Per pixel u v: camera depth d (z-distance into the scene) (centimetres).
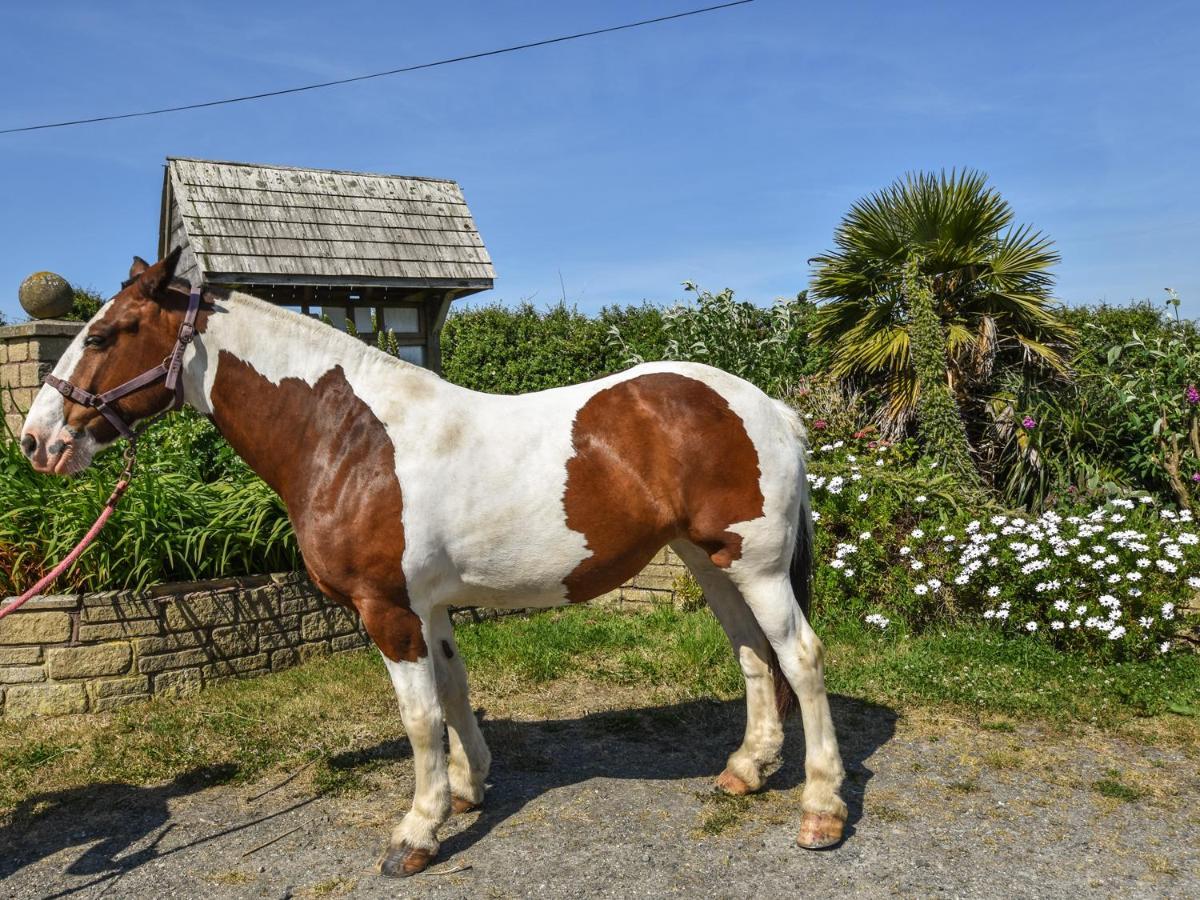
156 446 626
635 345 1282
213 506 546
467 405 316
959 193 771
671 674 502
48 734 432
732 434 316
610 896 283
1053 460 698
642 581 650
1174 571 490
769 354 941
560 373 1405
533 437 312
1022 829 321
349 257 1109
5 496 509
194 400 315
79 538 479
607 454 312
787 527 320
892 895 280
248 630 509
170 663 480
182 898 291
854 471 607
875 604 574
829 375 816
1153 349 733
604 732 427
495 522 305
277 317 312
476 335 1471
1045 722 420
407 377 315
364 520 294
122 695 465
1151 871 291
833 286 818
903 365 748
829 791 313
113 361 300
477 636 574
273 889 295
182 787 377
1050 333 779
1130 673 464
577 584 321
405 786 373
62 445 297
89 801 365
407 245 1158
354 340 315
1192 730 407
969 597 552
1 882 305
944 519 571
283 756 404
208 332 307
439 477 300
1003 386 755
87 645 459
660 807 346
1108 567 501
